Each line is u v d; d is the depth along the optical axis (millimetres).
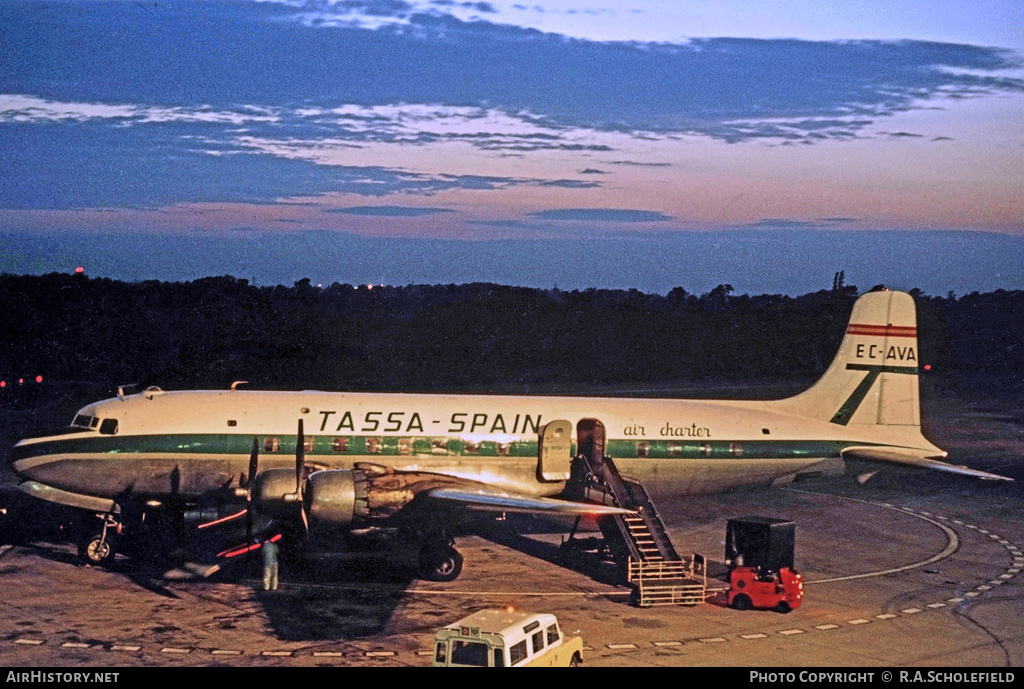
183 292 97375
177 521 30234
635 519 30562
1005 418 78375
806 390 37281
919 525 41281
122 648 22906
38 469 30734
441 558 30141
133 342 83812
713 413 35938
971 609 28547
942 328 133750
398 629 25078
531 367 101438
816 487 50312
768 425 35969
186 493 31594
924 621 27203
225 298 98000
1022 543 38094
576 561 33406
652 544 29719
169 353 82750
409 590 29000
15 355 77062
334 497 28781
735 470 35438
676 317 125750
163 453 31078
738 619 27078
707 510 43875
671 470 34906
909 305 37344
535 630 20359
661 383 97812
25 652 22422
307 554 32750
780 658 23547
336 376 85688
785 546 28797
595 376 100688
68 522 35312
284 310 99812
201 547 30750
